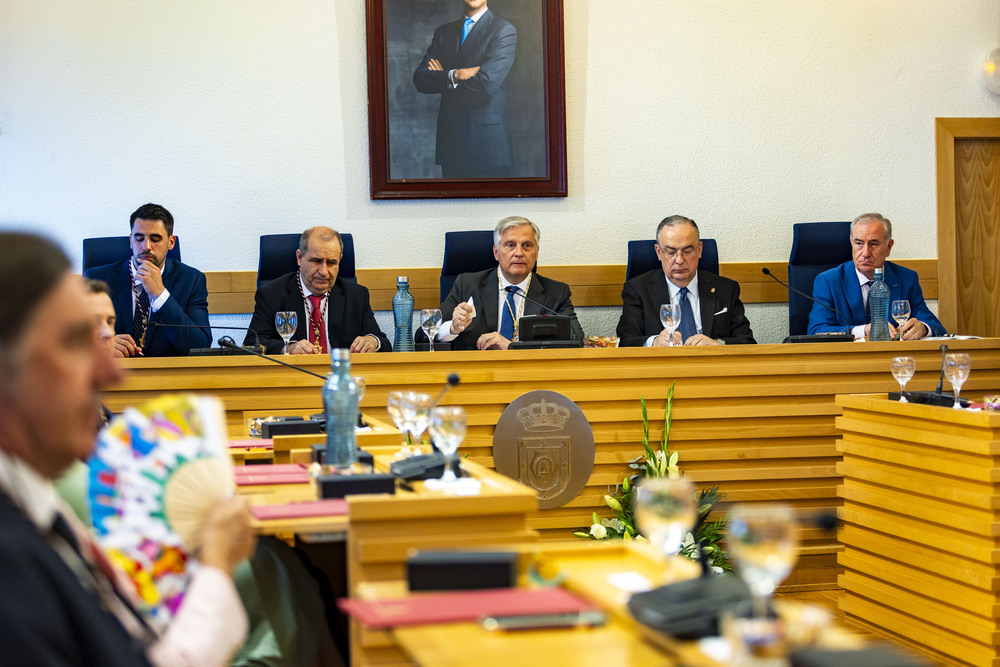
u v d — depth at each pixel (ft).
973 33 18.56
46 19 16.26
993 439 9.07
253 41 16.70
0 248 3.21
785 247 18.03
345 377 7.36
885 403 10.39
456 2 16.99
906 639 10.25
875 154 18.29
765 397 12.46
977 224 18.81
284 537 8.05
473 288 15.11
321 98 16.87
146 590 4.45
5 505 3.06
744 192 17.92
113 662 3.01
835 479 12.62
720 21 17.79
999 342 13.03
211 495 4.58
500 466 11.77
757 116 17.92
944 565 9.68
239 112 16.69
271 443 8.78
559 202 17.42
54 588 2.99
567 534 11.97
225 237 16.69
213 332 16.63
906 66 18.35
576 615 3.96
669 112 17.69
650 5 17.60
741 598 3.79
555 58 17.16
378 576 5.98
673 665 3.43
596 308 17.54
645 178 17.65
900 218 18.40
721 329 15.46
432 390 11.77
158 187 16.56
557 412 11.87
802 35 18.02
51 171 16.30
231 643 3.97
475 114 17.03
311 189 16.85
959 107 18.54
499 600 4.13
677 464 12.25
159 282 13.39
